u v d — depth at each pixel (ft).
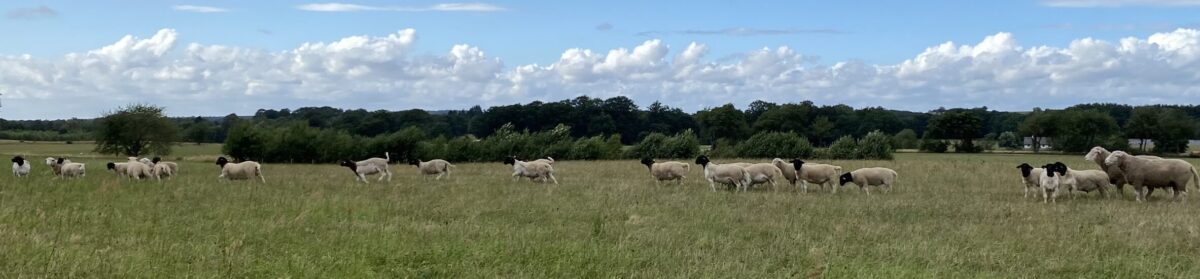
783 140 209.77
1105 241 47.24
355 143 234.58
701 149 244.83
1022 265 41.29
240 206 63.26
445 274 38.40
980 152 285.64
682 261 41.39
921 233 51.19
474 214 60.49
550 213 61.36
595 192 77.20
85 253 40.06
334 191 79.97
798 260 42.22
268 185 86.89
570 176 105.40
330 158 234.99
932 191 80.59
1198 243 47.06
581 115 359.87
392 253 42.19
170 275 36.17
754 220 57.36
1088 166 140.36
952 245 46.73
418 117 375.04
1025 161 174.70
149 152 259.19
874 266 40.65
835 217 59.11
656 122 375.86
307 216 57.11
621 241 47.16
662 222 56.39
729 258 41.98
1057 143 292.81
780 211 62.85
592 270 39.29
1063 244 46.70
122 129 251.39
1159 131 287.28
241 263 38.99
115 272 35.86
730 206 66.39
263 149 236.22
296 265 38.47
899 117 400.67
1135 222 55.83
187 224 52.65
